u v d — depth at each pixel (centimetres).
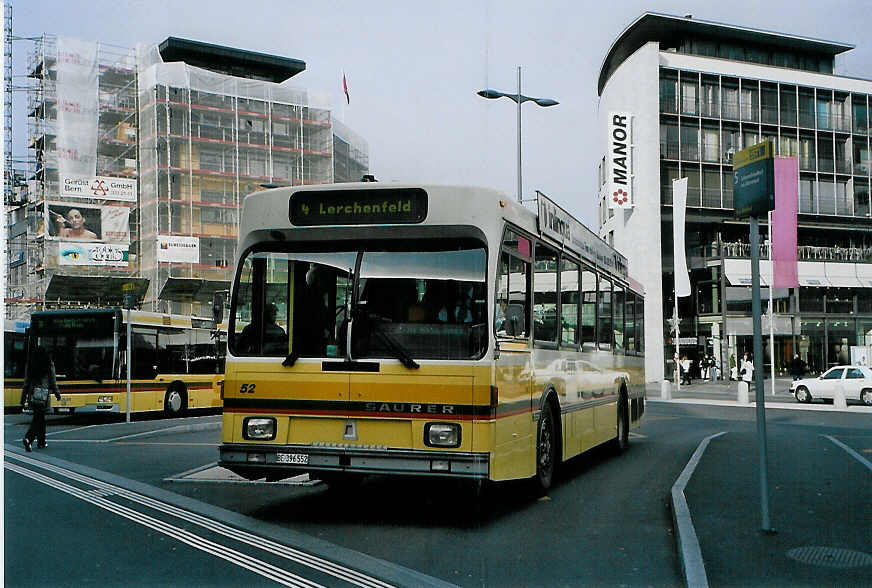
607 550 720
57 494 1009
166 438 1847
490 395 789
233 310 855
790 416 2769
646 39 6031
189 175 5703
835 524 763
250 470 834
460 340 799
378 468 793
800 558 638
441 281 814
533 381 936
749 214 725
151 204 5584
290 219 855
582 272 1198
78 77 5475
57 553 683
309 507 920
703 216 5800
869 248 6191
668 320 5225
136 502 949
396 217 834
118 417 2636
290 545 719
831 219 6169
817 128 6191
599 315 1312
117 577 605
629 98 5881
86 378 2327
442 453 784
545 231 1005
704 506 856
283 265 851
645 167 5672
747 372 4606
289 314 841
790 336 5666
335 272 835
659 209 5662
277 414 826
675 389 4819
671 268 5762
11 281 6191
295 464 812
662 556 698
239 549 699
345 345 820
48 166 5472
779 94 6097
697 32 6034
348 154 6800
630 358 1606
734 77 5994
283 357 831
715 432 2058
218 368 2808
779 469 1188
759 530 736
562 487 1095
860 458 1348
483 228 819
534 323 950
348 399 808
